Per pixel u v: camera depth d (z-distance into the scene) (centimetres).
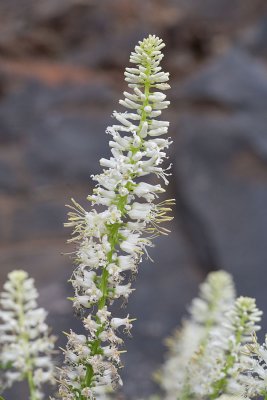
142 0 2428
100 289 387
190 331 683
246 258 1633
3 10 2406
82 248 387
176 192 1819
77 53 2311
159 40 378
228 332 455
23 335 474
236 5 2425
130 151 383
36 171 1905
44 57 2300
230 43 2292
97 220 383
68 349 393
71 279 393
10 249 1662
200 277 1612
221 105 1973
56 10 2383
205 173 1808
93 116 2005
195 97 1997
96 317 389
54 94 2064
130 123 381
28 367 466
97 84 2095
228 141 1855
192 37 2330
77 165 1917
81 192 1867
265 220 1703
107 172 383
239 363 439
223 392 447
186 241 1717
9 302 480
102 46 2305
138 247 386
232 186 1777
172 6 2444
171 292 1531
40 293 1372
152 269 1600
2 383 472
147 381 1165
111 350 388
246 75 2008
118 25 2361
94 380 391
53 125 1978
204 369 475
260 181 1780
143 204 390
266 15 2212
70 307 1313
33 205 1806
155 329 1394
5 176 1872
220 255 1642
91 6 2397
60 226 1762
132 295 1504
